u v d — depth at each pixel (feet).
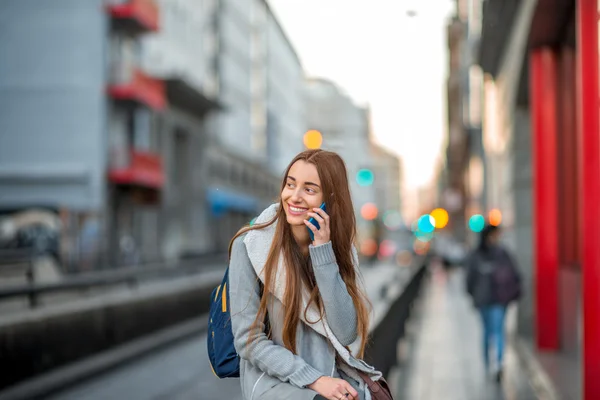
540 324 41.96
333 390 9.70
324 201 10.35
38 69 123.44
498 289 34.12
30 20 123.85
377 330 19.85
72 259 108.37
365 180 108.27
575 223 36.65
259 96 235.61
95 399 31.53
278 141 263.70
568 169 39.19
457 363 40.06
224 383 35.17
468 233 166.30
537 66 41.50
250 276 10.15
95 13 123.03
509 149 55.36
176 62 158.92
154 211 144.05
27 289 36.60
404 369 38.06
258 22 235.20
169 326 54.70
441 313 67.97
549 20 35.99
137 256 121.70
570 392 29.58
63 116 122.83
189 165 160.35
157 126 143.33
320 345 10.31
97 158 121.80
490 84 87.86
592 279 23.57
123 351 42.98
